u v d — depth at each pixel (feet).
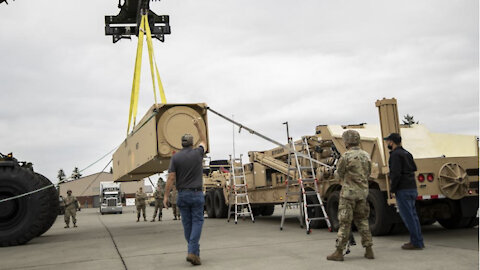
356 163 16.20
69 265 18.15
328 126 30.01
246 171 45.32
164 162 26.27
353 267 14.66
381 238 23.11
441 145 25.21
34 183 28.04
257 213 51.26
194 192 16.51
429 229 27.12
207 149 25.89
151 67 30.17
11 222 27.50
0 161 28.53
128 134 32.68
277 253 18.57
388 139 18.49
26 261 20.08
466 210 24.30
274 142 26.68
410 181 17.98
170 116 25.50
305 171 33.30
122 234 32.60
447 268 13.80
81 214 95.09
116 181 39.86
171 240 26.03
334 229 27.81
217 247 21.56
